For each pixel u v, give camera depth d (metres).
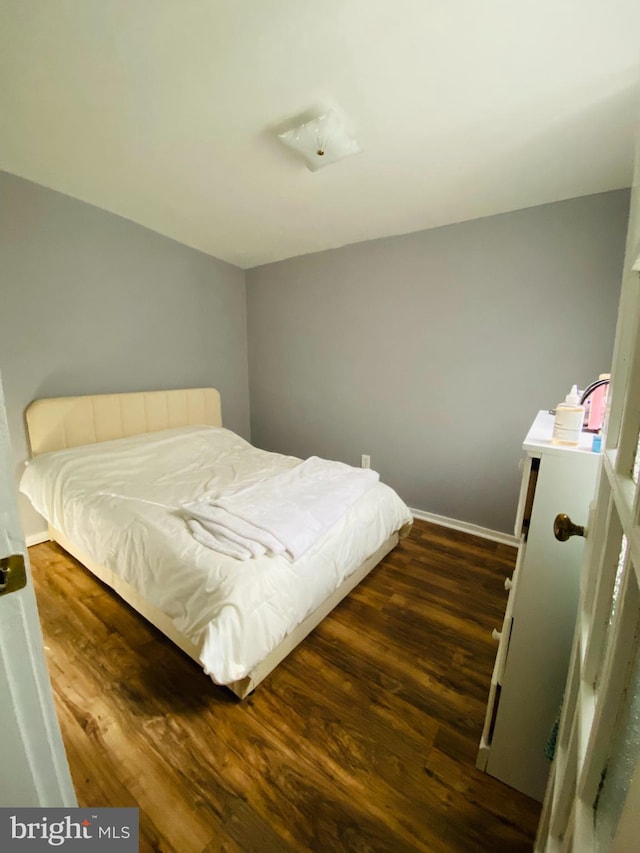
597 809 0.42
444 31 1.02
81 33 1.08
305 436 3.31
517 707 0.98
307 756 1.09
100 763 1.06
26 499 2.16
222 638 1.10
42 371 2.18
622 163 1.57
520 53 1.08
